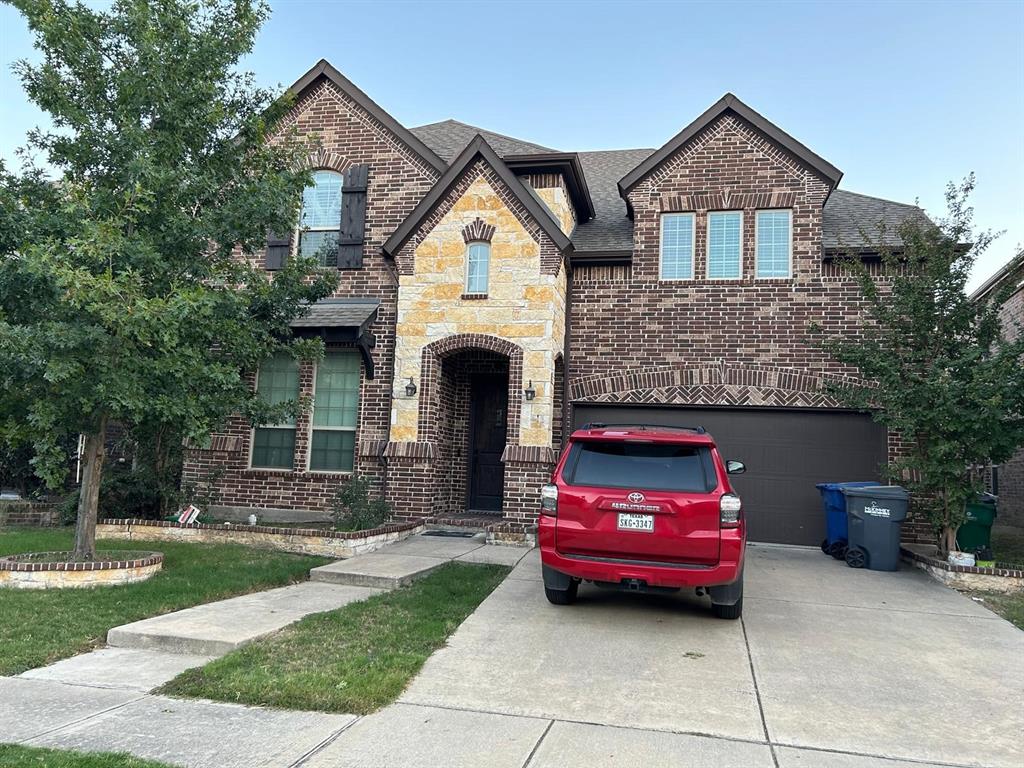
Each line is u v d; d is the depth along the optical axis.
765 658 5.86
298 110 14.08
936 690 5.28
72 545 9.80
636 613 7.18
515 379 11.72
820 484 11.34
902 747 4.30
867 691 5.21
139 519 11.41
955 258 10.23
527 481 11.40
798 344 12.09
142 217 8.25
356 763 3.90
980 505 10.43
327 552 10.18
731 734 4.41
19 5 7.99
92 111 8.45
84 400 7.46
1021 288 15.67
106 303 7.10
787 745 4.28
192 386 8.49
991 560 10.32
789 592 8.32
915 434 10.47
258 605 7.21
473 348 12.11
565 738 4.28
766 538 11.96
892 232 12.20
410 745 4.14
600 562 6.54
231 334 8.87
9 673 5.23
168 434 11.85
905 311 10.20
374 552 10.10
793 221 12.36
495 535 10.93
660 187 12.89
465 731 4.35
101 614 6.70
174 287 7.64
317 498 12.95
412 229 12.39
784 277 12.30
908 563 10.50
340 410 13.28
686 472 6.64
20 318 7.90
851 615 7.35
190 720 4.42
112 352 7.70
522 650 5.92
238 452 13.23
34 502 12.70
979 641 6.55
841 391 10.52
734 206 12.57
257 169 9.53
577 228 14.23
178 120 8.34
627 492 6.55
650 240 12.78
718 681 5.30
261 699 4.73
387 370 12.86
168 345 7.59
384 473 12.66
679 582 6.38
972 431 9.44
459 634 6.32
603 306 12.84
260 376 13.64
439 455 12.72
